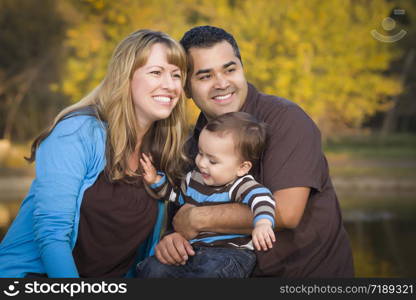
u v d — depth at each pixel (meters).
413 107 26.12
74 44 16.05
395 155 20.50
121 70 2.54
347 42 16.72
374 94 18.31
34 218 2.38
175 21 16.06
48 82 21.64
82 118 2.47
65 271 2.29
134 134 2.62
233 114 2.69
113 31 15.74
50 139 2.43
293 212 2.53
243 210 2.51
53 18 20.58
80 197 2.45
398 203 11.57
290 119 2.67
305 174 2.56
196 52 2.79
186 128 2.85
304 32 16.08
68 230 2.38
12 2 20.47
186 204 2.69
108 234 2.57
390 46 18.36
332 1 16.36
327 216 2.72
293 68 16.00
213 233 2.59
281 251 2.61
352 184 14.63
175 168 2.79
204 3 16.47
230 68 2.79
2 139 22.47
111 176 2.52
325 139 22.39
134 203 2.61
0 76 21.52
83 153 2.43
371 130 26.73
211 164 2.63
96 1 15.37
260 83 16.39
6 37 21.02
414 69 24.88
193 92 2.85
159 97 2.55
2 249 2.54
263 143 2.63
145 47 2.53
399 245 7.22
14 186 14.66
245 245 2.57
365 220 9.36
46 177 2.38
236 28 15.93
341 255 2.77
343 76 17.00
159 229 2.83
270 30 15.97
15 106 21.80
